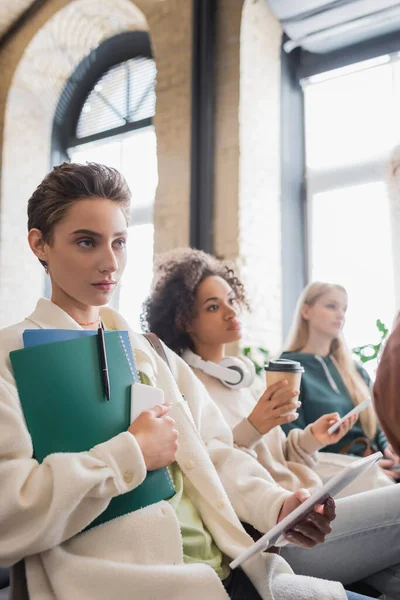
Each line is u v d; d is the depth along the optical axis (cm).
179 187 344
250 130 335
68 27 440
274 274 339
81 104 482
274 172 347
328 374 223
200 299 167
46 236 98
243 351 308
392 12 309
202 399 121
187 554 93
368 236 330
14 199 456
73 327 98
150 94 437
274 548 103
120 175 101
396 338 83
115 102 457
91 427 86
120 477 82
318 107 358
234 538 98
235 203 325
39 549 78
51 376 86
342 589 99
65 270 96
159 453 87
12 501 77
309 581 100
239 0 337
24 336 90
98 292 97
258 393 265
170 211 345
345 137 345
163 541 87
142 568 82
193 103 339
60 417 85
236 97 332
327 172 349
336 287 235
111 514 85
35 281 464
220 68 342
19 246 457
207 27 342
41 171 473
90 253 96
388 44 328
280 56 360
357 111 342
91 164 99
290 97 361
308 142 359
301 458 167
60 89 482
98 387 88
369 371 278
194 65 342
